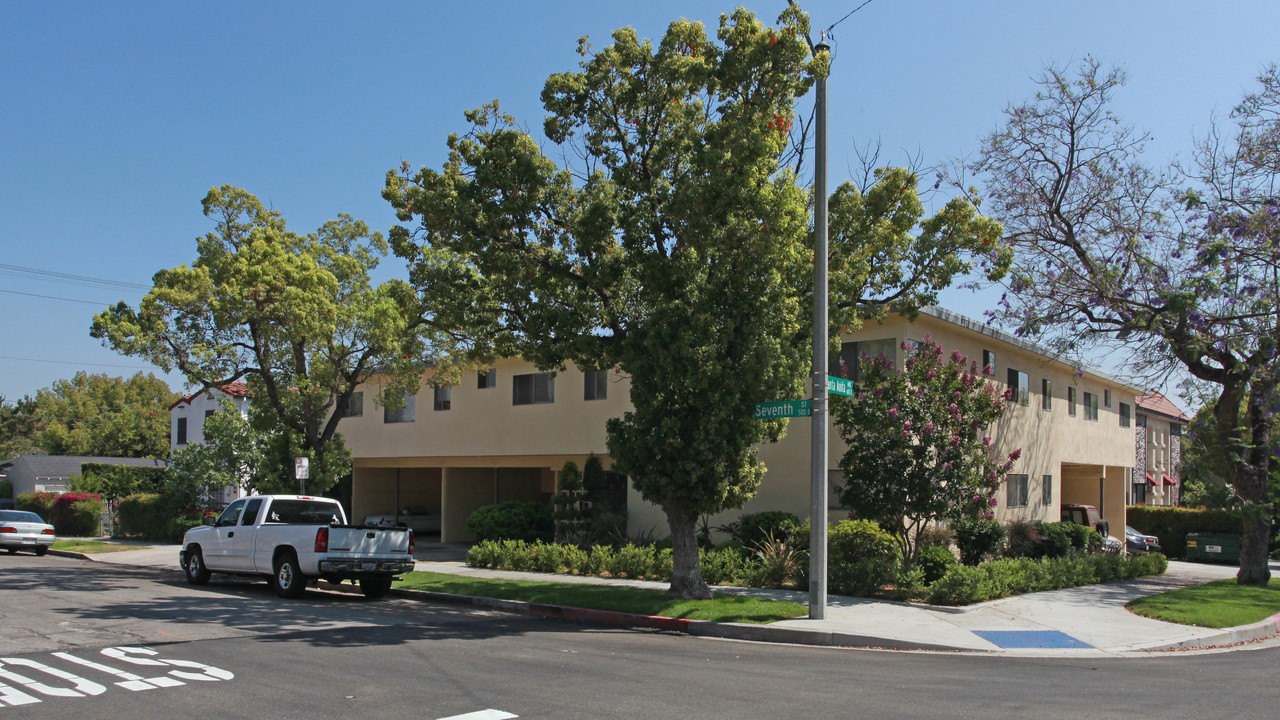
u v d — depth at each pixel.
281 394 23.92
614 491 24.97
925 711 7.27
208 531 17.97
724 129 13.02
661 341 13.33
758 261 13.35
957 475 15.71
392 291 18.14
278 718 6.72
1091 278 19.39
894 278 16.80
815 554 12.76
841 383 13.24
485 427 27.94
